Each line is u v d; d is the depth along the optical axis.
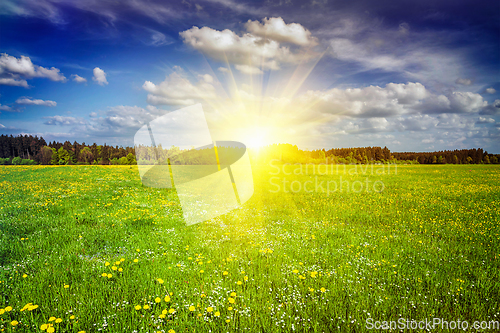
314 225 9.14
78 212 9.52
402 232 8.59
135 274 4.95
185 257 5.93
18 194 13.04
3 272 4.66
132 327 3.41
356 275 5.19
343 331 3.50
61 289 4.21
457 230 8.58
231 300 3.95
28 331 3.17
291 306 4.03
